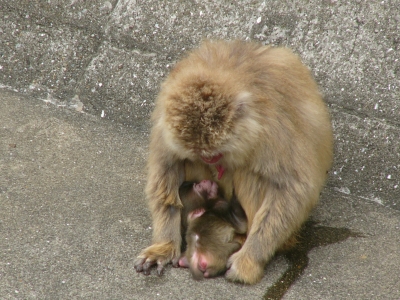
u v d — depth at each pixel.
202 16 13.33
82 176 11.94
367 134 12.17
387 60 12.03
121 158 12.68
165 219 10.20
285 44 12.76
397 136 11.95
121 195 11.48
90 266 9.51
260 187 9.94
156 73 13.59
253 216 10.12
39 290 8.88
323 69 12.48
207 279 9.48
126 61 13.79
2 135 12.87
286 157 9.55
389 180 12.04
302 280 9.64
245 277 9.42
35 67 14.38
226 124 8.82
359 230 11.10
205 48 10.35
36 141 12.84
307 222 11.29
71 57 14.16
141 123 13.75
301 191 9.71
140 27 13.69
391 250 10.51
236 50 10.16
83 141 13.08
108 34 13.91
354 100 12.25
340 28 12.41
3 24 14.56
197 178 10.63
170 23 13.52
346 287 9.49
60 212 10.76
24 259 9.48
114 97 13.88
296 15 12.73
